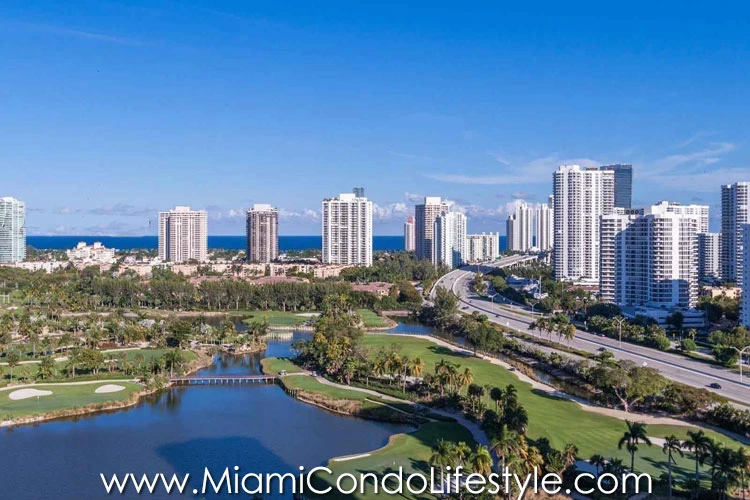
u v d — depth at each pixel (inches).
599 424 7755.9
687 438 7194.9
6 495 6008.9
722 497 5546.3
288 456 7032.5
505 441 5600.4
